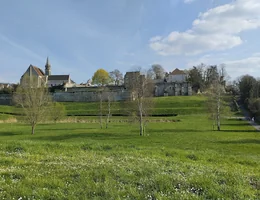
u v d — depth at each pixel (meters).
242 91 137.50
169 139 35.59
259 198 7.98
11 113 99.31
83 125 66.00
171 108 103.75
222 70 155.38
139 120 46.75
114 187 8.17
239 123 68.75
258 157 20.08
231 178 9.63
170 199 7.40
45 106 54.75
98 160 12.97
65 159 13.13
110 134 43.62
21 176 9.48
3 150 16.98
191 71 174.50
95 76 195.75
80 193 7.74
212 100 56.66
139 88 48.72
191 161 14.88
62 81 187.75
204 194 7.93
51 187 8.26
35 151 16.91
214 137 38.12
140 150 18.59
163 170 10.53
